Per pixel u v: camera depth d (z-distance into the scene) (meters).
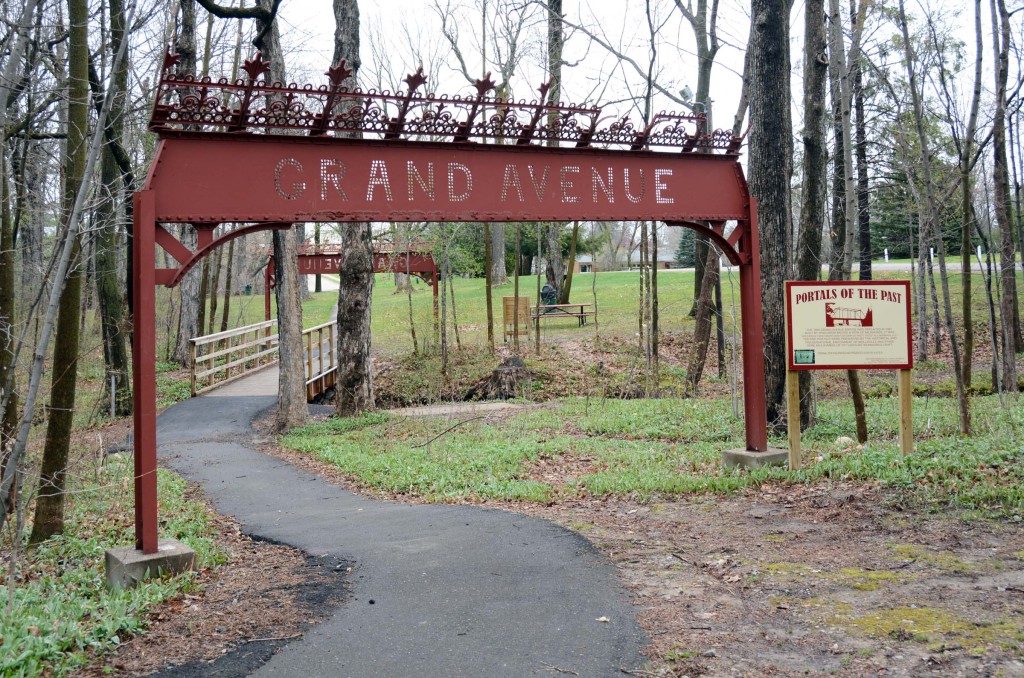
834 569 6.18
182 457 14.59
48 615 5.70
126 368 19.39
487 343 26.61
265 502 10.70
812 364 9.66
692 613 5.46
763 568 6.32
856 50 15.50
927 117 22.16
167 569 6.85
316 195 7.68
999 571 5.84
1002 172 14.55
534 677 4.60
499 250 42.75
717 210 9.78
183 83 7.02
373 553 7.44
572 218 8.88
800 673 4.44
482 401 21.61
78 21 8.51
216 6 16.41
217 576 7.07
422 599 6.04
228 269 30.98
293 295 17.72
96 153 6.68
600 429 15.04
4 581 7.18
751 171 13.05
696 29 22.34
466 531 8.08
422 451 13.43
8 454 8.70
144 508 6.91
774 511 8.15
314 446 14.97
